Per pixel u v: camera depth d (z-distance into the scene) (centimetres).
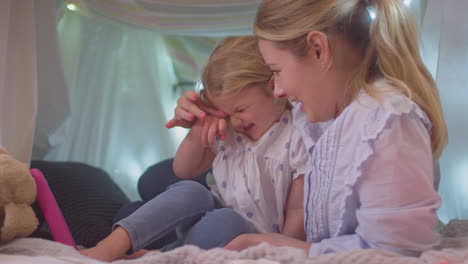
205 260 72
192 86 190
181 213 103
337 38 87
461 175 119
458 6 118
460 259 72
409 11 90
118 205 143
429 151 80
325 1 86
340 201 86
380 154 78
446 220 123
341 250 80
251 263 69
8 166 93
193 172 120
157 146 183
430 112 85
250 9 151
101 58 174
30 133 129
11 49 131
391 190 77
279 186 109
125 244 96
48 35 146
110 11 156
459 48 118
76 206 135
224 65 106
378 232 77
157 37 183
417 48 90
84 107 173
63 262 73
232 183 113
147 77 182
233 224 100
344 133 85
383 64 87
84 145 175
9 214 91
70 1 152
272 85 107
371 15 91
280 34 87
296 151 108
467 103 118
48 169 143
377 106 81
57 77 151
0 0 127
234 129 113
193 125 116
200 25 157
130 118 181
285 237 92
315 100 90
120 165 180
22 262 72
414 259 70
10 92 130
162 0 149
